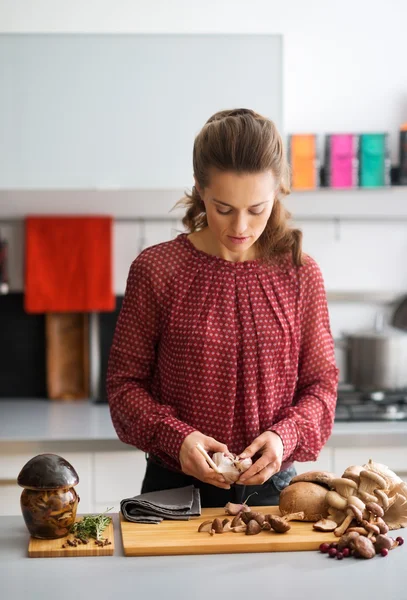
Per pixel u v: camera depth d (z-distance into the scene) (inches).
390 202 119.3
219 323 61.8
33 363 124.5
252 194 55.6
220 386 61.7
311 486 57.5
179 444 58.3
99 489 100.3
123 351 64.2
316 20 120.2
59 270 119.3
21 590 46.4
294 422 60.6
